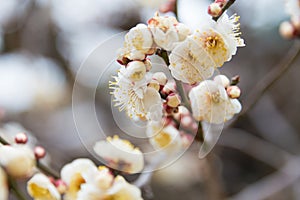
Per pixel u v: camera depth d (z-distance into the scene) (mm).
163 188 750
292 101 954
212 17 349
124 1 812
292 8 510
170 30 338
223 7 352
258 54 904
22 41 909
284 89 951
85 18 895
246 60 902
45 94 866
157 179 734
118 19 853
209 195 555
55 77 901
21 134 396
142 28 337
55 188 382
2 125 616
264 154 777
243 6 856
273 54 901
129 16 829
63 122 864
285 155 730
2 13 902
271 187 675
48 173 395
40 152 393
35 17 917
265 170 879
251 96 499
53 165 578
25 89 852
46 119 861
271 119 876
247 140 761
